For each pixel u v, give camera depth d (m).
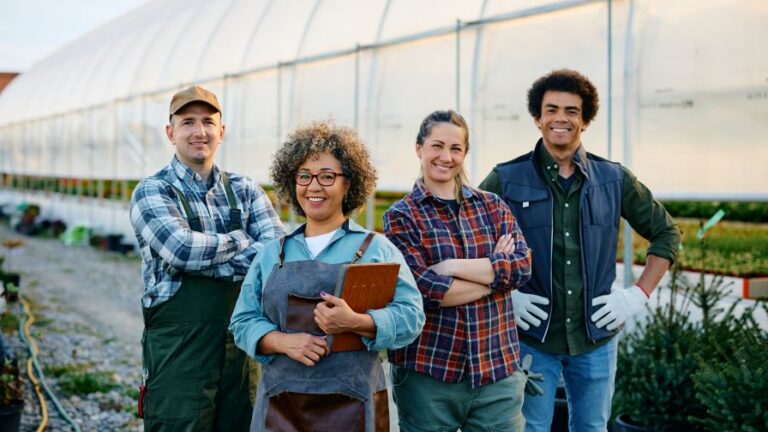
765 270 5.82
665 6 5.20
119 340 7.15
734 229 7.27
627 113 5.34
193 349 2.74
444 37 6.82
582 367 2.86
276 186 2.43
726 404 3.15
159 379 2.74
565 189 2.87
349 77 8.05
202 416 2.74
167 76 12.33
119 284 10.55
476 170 6.41
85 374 5.76
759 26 4.76
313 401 2.14
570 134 2.79
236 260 2.82
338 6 8.69
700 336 3.94
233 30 10.88
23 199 22.38
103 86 15.47
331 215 2.34
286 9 9.84
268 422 2.17
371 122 7.67
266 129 9.53
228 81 10.40
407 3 7.48
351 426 2.13
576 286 2.82
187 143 2.88
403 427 2.63
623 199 2.99
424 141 2.62
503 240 2.60
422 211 2.60
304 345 2.12
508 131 6.17
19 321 7.64
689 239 7.09
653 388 3.72
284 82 9.17
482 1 6.54
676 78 5.12
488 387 2.54
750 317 3.81
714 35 4.96
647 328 4.14
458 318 2.51
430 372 2.50
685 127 5.09
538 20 5.96
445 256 2.55
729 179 4.90
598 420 2.88
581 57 5.65
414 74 7.16
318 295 2.17
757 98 4.77
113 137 14.75
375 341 2.15
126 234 14.30
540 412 2.86
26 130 21.33
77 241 15.63
